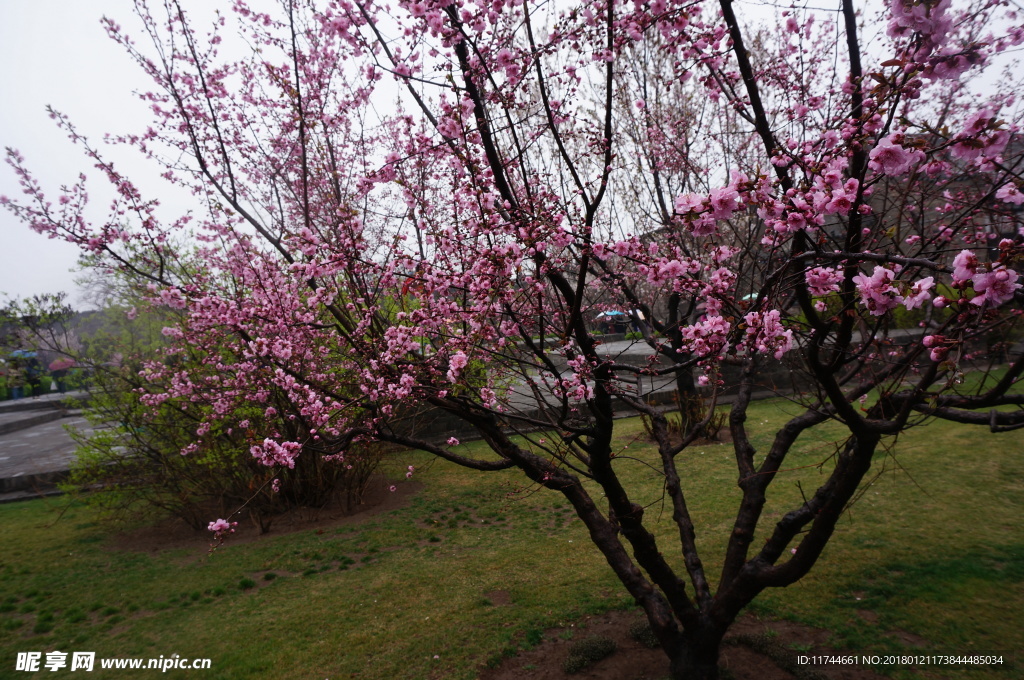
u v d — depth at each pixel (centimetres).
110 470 780
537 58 322
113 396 788
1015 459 710
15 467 1137
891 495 645
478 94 344
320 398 469
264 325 519
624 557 400
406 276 394
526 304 394
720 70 371
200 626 519
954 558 497
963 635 400
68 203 466
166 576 635
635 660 418
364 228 509
